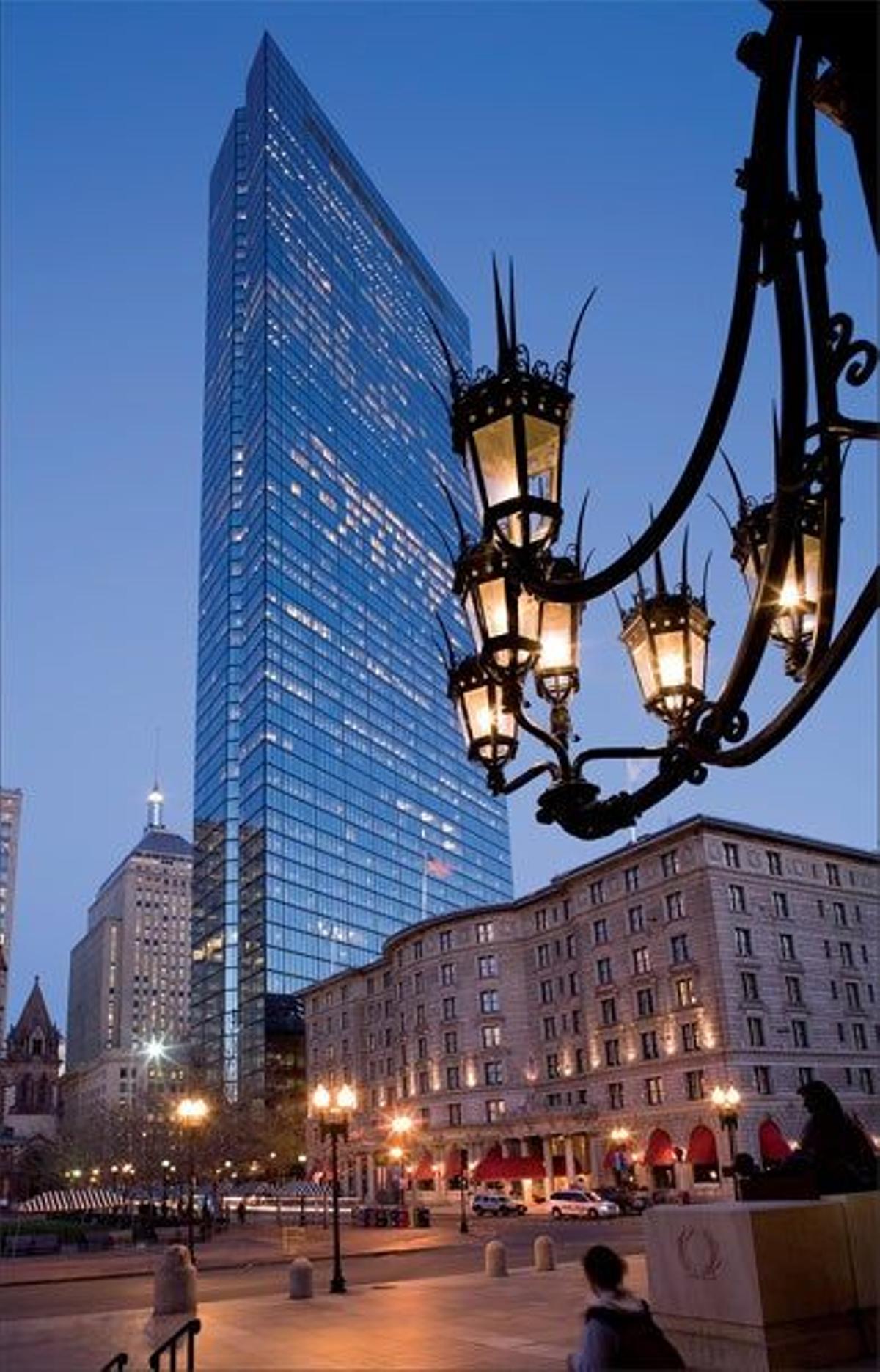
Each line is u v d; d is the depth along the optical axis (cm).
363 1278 2922
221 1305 2225
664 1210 870
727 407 379
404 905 16238
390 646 17700
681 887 6969
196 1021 15238
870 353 357
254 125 19438
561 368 517
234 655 15862
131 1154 9219
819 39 306
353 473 18038
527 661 545
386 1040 9906
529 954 8506
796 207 362
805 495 417
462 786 18962
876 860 7569
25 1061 18138
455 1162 8356
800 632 579
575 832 541
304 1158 11431
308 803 14638
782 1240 784
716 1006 6556
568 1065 7906
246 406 17075
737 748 440
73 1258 4478
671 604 614
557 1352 1452
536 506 492
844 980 7075
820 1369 752
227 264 19112
